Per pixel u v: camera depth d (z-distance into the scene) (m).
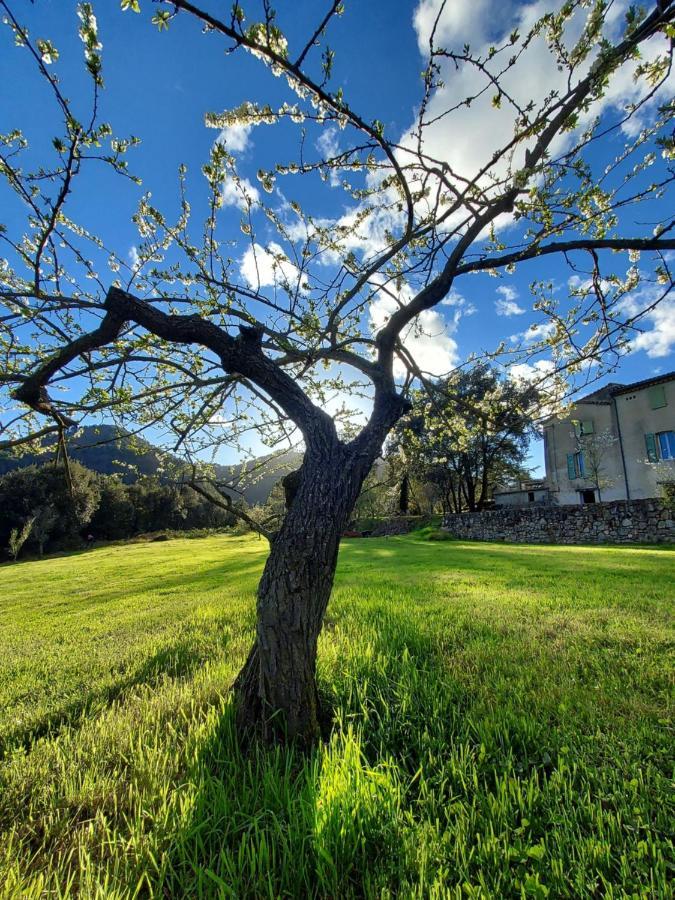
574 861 1.61
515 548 15.59
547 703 2.82
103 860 1.78
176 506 3.47
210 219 2.54
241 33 1.42
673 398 19.86
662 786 1.99
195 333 2.51
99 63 1.47
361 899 1.56
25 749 2.83
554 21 1.63
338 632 4.53
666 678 3.15
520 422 3.65
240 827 1.85
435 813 1.92
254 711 2.50
